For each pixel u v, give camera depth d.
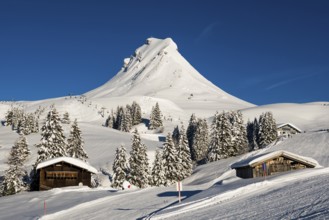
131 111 191.75
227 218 18.48
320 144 83.75
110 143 110.81
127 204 31.06
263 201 21.36
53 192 49.44
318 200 18.25
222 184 37.38
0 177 74.25
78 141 77.50
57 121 65.44
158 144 117.19
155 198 33.31
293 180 28.05
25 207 38.81
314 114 198.12
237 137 95.81
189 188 41.03
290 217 16.03
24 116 137.62
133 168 72.00
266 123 103.38
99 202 34.69
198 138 114.75
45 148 64.00
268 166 47.94
